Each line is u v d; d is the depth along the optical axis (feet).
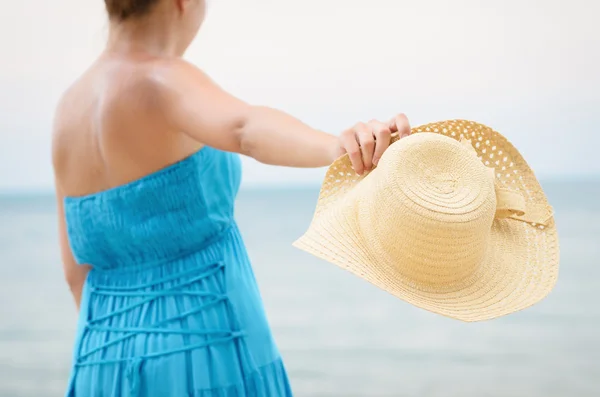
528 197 5.25
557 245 5.12
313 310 39.50
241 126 4.90
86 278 6.20
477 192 4.79
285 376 6.07
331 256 4.69
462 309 4.71
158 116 5.35
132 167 5.53
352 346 33.30
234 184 6.01
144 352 5.52
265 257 54.34
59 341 35.88
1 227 75.00
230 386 5.58
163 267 5.68
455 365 30.27
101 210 5.65
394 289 4.64
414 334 34.60
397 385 28.53
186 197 5.55
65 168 5.84
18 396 28.71
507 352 31.37
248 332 5.75
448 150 4.82
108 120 5.47
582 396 26.61
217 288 5.69
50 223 76.54
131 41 5.62
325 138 4.75
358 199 4.85
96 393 5.63
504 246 5.12
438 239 4.65
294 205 82.53
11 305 43.65
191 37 5.86
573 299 38.58
